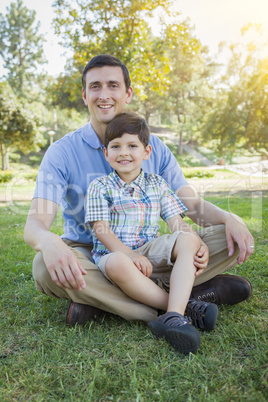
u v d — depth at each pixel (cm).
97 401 113
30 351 144
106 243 177
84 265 160
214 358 133
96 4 870
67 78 1075
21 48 3228
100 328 161
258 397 108
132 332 157
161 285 181
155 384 118
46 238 160
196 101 2995
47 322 170
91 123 211
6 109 2294
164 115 3762
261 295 199
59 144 203
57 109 3038
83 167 204
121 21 879
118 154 190
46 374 126
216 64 3020
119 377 123
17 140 2375
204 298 183
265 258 265
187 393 114
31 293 217
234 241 180
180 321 144
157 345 145
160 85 927
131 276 158
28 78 3164
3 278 248
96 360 132
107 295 163
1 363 135
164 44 925
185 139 3130
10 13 3191
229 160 2194
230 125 1881
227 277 185
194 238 170
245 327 157
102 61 204
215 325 162
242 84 1838
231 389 113
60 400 113
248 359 131
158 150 224
